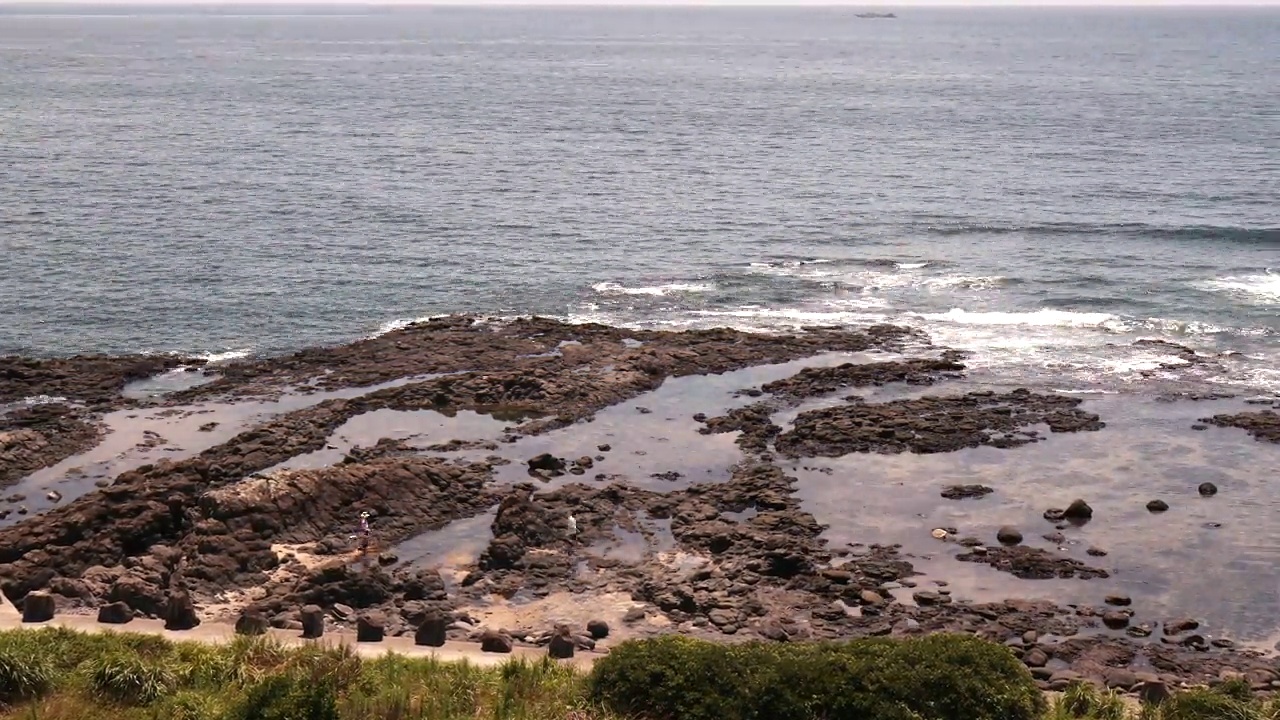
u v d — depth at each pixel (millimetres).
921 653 27625
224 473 42969
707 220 89688
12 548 36281
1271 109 166250
